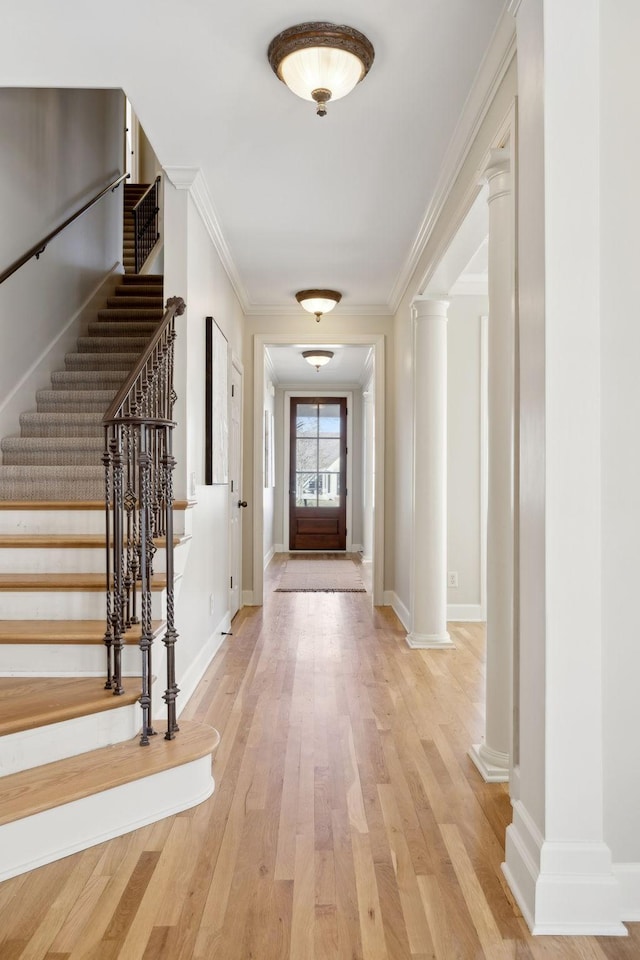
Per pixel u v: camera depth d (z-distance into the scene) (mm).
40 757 2260
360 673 4039
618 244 1828
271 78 2738
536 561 1849
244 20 2383
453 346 5598
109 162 6176
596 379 1790
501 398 2717
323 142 3248
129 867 1991
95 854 2062
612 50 1827
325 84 2496
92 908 1792
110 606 2742
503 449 2730
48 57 2619
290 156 3400
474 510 5613
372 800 2434
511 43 2377
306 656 4422
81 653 2709
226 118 3051
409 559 5176
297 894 1865
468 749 2914
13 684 2596
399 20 2365
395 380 6188
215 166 3518
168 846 2109
